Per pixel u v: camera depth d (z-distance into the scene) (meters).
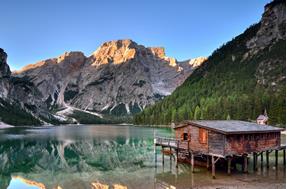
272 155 65.06
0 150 86.88
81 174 53.94
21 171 57.88
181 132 54.00
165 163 60.81
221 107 177.25
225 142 46.28
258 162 57.88
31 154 79.06
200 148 49.72
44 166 62.66
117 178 49.47
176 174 49.78
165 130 166.38
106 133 153.50
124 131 167.00
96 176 51.78
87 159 70.06
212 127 47.94
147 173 52.00
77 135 141.50
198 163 55.97
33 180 50.22
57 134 150.00
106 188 43.69
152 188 42.03
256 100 165.25
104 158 70.69
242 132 47.69
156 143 59.31
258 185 41.44
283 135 105.44
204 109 186.62
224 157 45.59
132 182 46.09
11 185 47.41
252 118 159.25
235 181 43.88
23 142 108.19
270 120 135.88
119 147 89.94
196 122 51.19
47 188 45.19
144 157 69.62
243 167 51.81
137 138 118.12
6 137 130.25
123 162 64.31
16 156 76.00
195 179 45.81
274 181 43.50
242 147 48.59
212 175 46.28
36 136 136.25
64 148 90.50
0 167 61.97
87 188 44.22
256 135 50.88
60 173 55.41
